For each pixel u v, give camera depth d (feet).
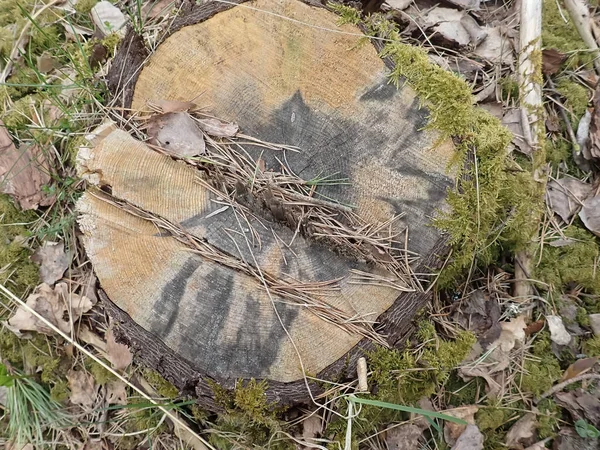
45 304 1.55
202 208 1.31
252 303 1.25
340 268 1.28
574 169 1.72
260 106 1.36
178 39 1.36
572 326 1.56
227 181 1.33
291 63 1.34
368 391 1.25
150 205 1.30
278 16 1.33
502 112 1.71
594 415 1.46
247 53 1.35
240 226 1.30
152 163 1.32
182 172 1.33
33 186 1.65
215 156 1.36
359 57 1.31
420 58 1.30
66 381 1.58
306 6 1.33
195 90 1.37
